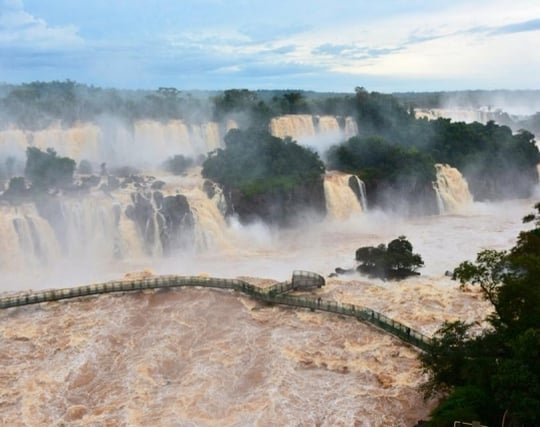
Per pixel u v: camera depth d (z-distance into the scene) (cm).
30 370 4647
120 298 6053
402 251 7300
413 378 4472
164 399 4244
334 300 6041
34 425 3944
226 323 5516
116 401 4222
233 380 4509
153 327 5412
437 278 6875
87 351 4934
